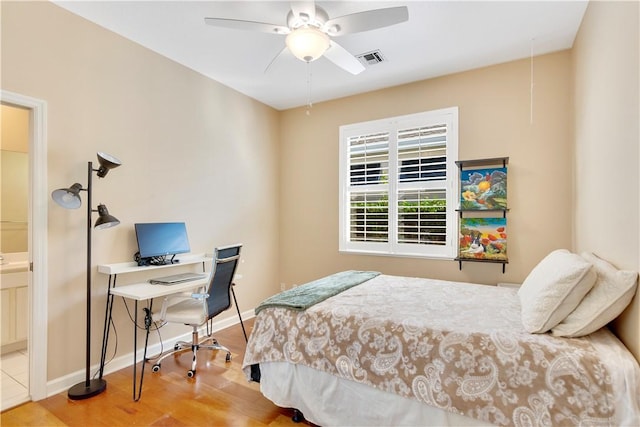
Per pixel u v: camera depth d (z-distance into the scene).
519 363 1.47
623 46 1.58
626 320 1.54
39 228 2.28
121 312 2.79
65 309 2.42
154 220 3.03
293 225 4.53
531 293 1.85
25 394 2.30
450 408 1.54
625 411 1.28
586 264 1.58
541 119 3.06
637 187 1.41
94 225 2.39
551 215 3.02
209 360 2.92
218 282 2.76
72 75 2.46
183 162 3.30
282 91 3.97
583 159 2.46
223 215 3.76
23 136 3.41
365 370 1.77
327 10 2.38
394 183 3.77
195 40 2.84
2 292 2.98
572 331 1.55
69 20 2.45
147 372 2.69
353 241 4.07
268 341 2.10
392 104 3.80
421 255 3.58
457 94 3.43
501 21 2.53
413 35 2.73
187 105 3.34
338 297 2.33
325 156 4.28
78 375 2.48
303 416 2.03
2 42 2.12
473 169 3.31
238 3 2.33
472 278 3.36
